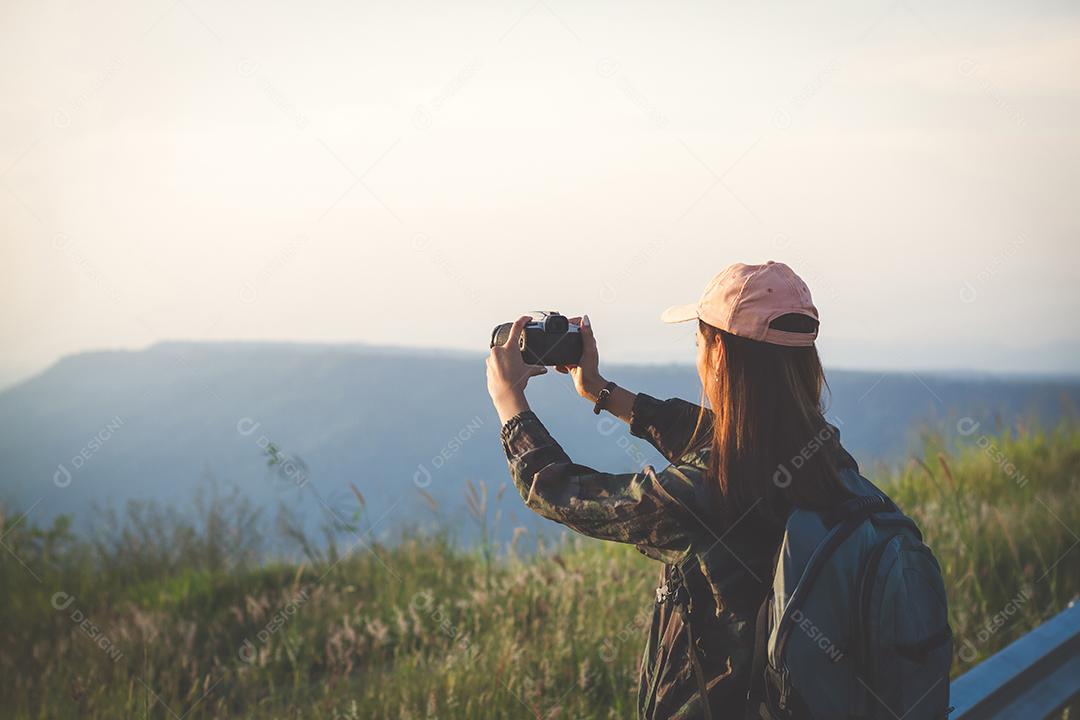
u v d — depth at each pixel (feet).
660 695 5.30
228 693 14.33
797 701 4.66
